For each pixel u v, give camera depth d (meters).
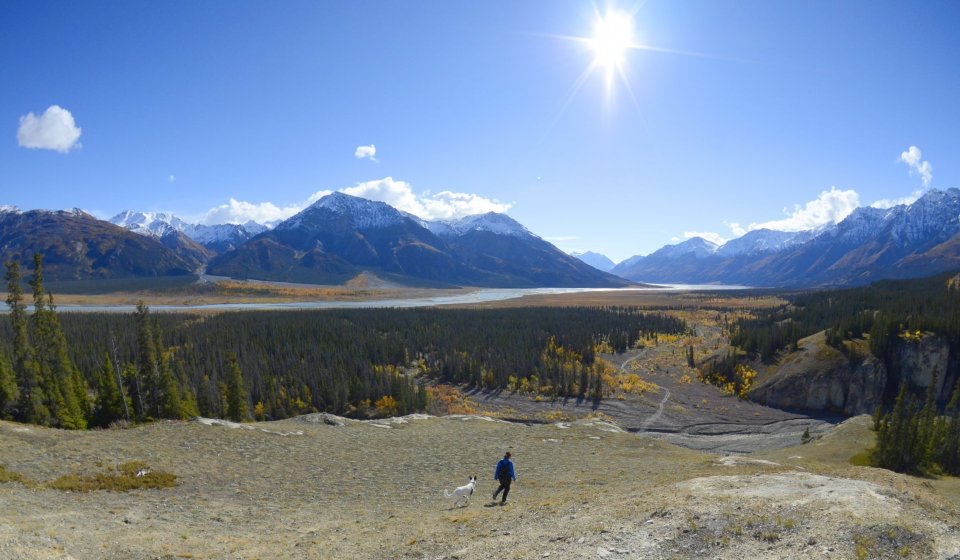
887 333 118.75
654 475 36.09
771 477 25.22
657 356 152.50
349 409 99.12
